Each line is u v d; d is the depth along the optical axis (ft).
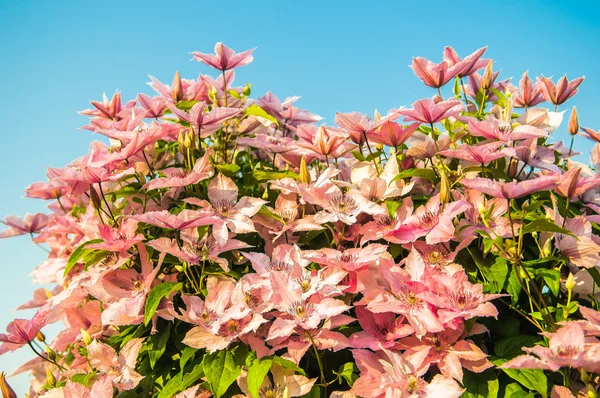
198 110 3.31
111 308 3.12
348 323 3.01
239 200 3.27
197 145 3.80
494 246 3.08
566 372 2.78
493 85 3.92
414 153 3.50
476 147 3.03
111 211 3.40
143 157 3.53
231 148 3.95
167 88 3.96
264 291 2.98
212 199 3.24
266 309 2.93
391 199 3.41
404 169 3.60
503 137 3.11
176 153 3.79
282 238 3.33
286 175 3.38
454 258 3.12
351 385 2.85
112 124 3.41
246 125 3.88
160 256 3.06
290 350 2.90
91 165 3.17
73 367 3.48
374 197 3.32
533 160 3.38
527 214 3.09
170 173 3.36
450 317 2.85
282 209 3.32
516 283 2.99
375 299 2.97
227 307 3.03
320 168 3.91
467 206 3.04
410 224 3.17
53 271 3.93
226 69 3.88
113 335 3.42
